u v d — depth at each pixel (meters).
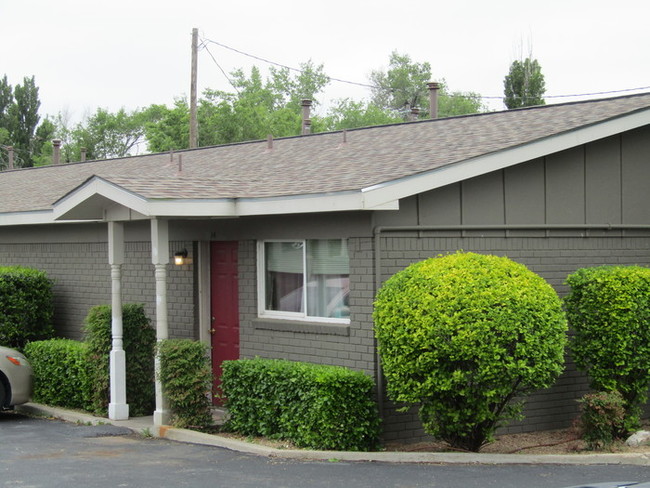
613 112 11.76
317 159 13.41
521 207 11.41
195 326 13.23
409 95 72.31
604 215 12.20
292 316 11.63
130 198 10.90
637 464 9.55
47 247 16.25
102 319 12.46
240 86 62.47
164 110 43.34
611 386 10.52
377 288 10.27
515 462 9.50
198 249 13.20
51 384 13.24
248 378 10.68
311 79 66.12
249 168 14.17
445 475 8.76
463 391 9.12
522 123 12.44
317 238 11.10
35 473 8.93
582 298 10.67
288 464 9.30
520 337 9.11
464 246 10.94
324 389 9.66
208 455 9.84
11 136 54.12
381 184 9.83
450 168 10.34
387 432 10.34
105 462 9.47
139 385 12.45
